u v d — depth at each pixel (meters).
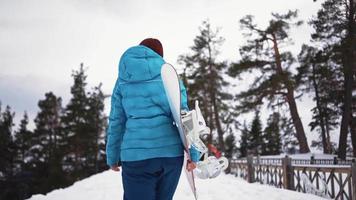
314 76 37.50
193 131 2.39
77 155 54.81
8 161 53.25
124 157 2.33
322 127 40.28
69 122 55.47
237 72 34.47
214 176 2.71
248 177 16.50
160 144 2.29
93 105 57.25
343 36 28.11
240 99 35.16
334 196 8.21
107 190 7.70
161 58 2.49
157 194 2.48
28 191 47.41
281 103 34.97
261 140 54.66
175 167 2.37
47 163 50.19
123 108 2.48
